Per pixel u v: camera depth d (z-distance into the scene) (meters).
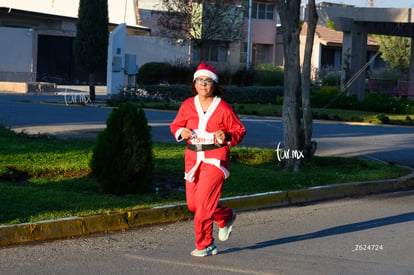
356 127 22.95
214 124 6.71
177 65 39.75
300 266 6.75
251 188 10.45
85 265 6.60
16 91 35.28
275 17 56.47
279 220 9.07
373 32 30.75
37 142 13.51
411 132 21.67
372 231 8.48
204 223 6.79
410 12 28.19
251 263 6.82
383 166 13.45
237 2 53.34
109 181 9.59
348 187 11.21
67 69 48.31
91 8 27.95
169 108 27.33
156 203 9.01
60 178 10.54
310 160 12.86
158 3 50.69
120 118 9.62
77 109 24.91
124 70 30.16
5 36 44.16
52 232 7.61
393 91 35.09
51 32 46.69
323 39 56.22
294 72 12.27
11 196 8.82
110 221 8.14
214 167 6.65
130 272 6.40
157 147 13.91
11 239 7.30
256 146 16.12
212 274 6.40
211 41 46.34
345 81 30.08
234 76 39.38
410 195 11.34
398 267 6.79
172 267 6.61
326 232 8.38
